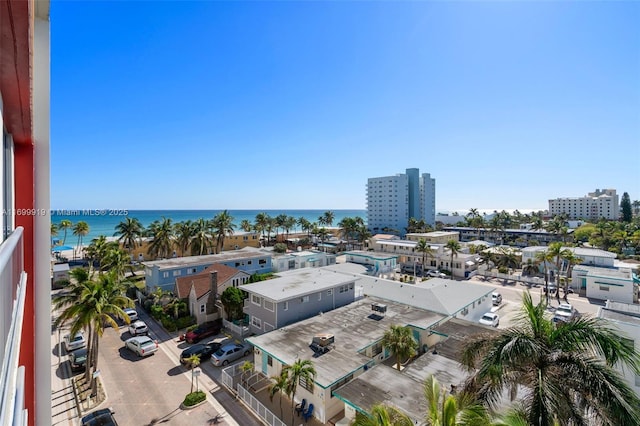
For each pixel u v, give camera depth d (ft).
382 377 55.67
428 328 77.10
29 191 19.33
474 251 208.23
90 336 61.36
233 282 112.78
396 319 81.46
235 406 57.67
